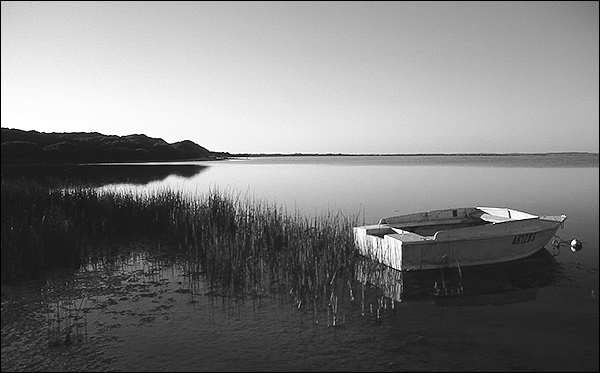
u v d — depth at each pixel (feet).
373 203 83.92
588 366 23.43
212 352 24.82
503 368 23.25
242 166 297.74
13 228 41.81
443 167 285.84
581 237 52.90
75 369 22.94
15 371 22.70
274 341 26.18
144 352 24.72
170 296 33.30
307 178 158.71
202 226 46.85
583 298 33.32
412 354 24.73
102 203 57.16
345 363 23.75
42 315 29.58
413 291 34.88
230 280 35.81
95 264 41.29
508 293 34.45
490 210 51.31
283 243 46.73
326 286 35.73
